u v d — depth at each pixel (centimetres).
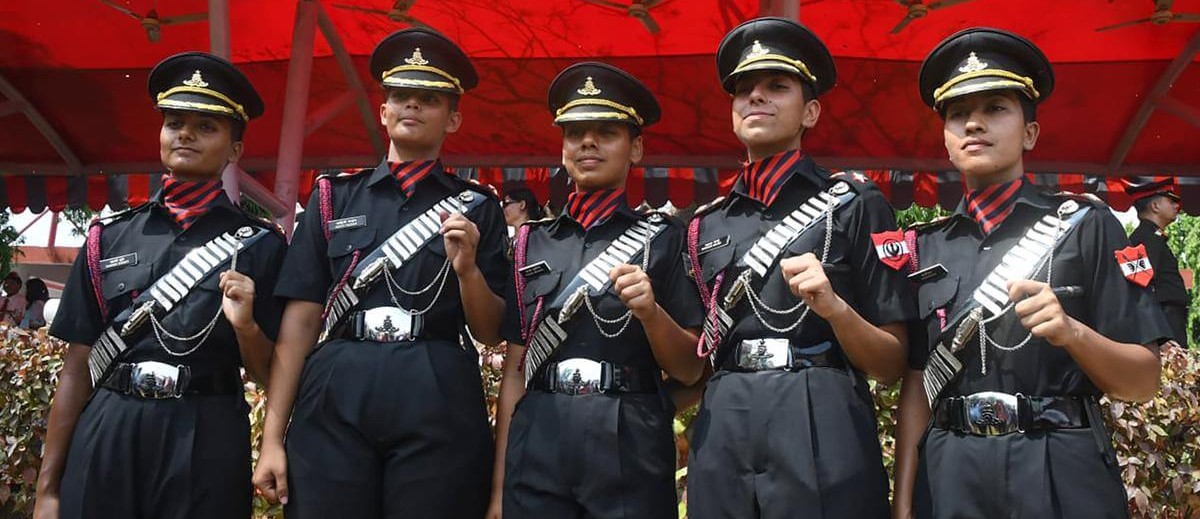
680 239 326
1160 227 621
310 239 334
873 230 294
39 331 564
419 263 322
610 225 328
